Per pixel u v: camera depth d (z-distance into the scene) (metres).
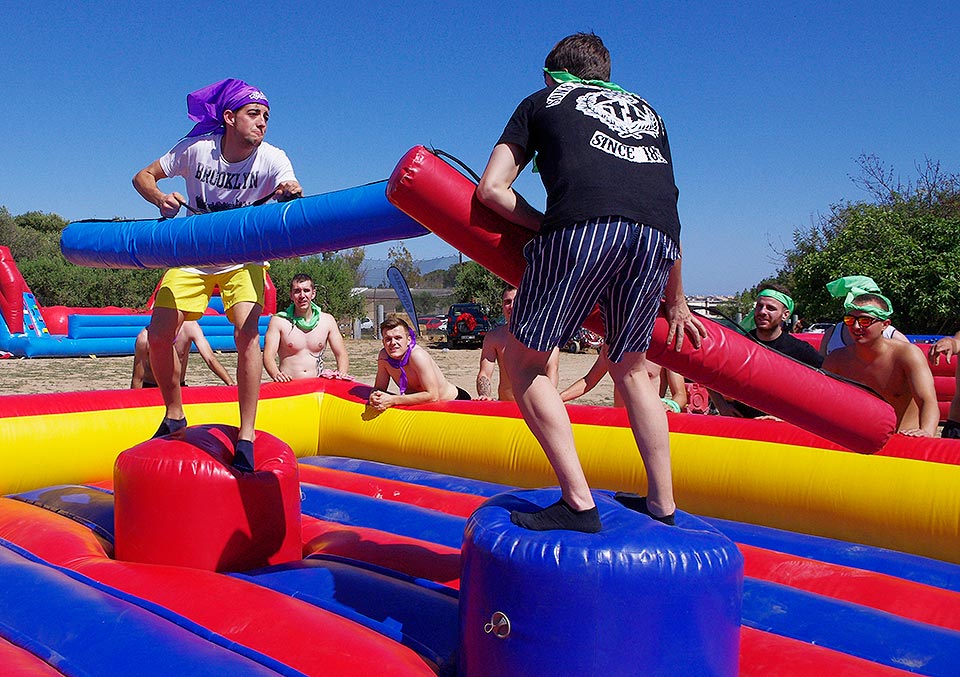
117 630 2.97
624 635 2.43
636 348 2.75
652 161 2.72
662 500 2.83
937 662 2.88
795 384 3.23
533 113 2.80
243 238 3.77
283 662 2.79
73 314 20.14
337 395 6.69
